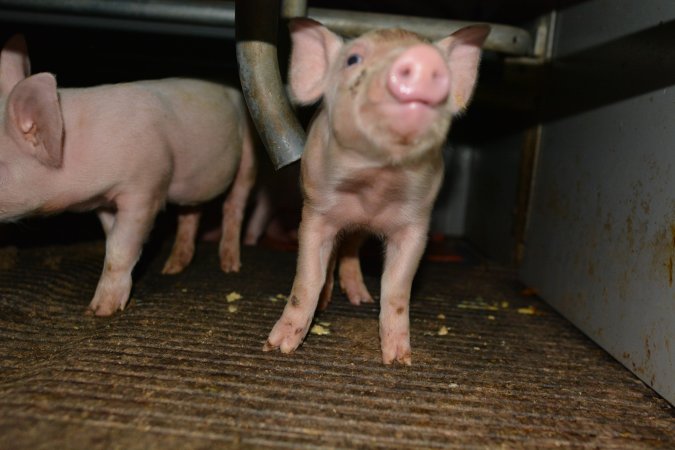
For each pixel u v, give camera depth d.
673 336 0.48
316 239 0.53
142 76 0.85
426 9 0.91
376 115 0.41
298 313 0.52
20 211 0.57
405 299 0.53
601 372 0.54
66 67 0.84
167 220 0.95
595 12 0.65
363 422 0.42
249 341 0.53
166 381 0.45
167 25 0.90
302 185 0.53
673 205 0.50
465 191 1.12
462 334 0.60
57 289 0.64
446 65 0.41
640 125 0.55
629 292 0.55
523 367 0.53
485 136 1.02
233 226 0.76
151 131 0.60
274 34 0.54
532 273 0.76
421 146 0.42
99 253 0.77
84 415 0.40
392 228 0.53
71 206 0.59
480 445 0.41
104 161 0.57
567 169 0.69
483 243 1.00
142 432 0.39
